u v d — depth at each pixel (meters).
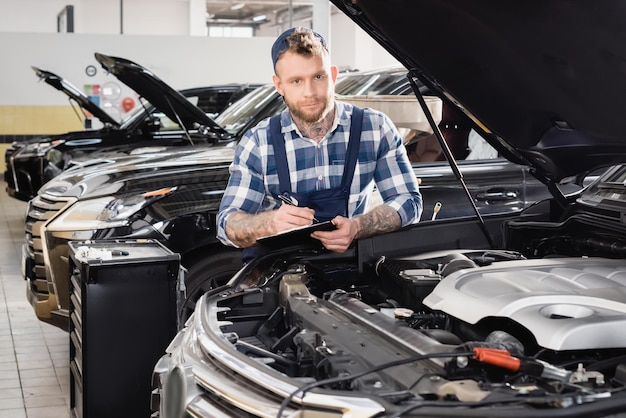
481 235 3.08
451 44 2.45
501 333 2.01
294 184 2.89
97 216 4.43
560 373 1.74
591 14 2.11
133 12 21.56
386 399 1.67
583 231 2.85
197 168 4.66
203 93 10.27
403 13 2.36
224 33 29.38
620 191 2.89
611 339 1.97
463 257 2.75
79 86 14.94
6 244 9.16
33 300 4.64
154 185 4.53
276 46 2.72
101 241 3.92
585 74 2.36
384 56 23.02
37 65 14.78
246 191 2.93
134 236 4.39
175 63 15.26
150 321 3.54
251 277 2.77
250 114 6.52
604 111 2.48
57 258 4.48
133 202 4.46
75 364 3.79
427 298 2.36
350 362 1.98
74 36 14.85
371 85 5.25
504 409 1.57
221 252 4.51
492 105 2.69
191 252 4.50
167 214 4.45
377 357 1.97
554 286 2.29
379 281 2.84
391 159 2.97
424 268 2.70
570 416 1.55
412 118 4.01
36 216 4.66
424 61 2.58
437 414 1.59
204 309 2.46
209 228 4.49
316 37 2.71
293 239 2.80
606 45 2.21
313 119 2.75
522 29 2.27
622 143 2.61
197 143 6.46
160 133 9.53
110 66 6.48
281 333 2.63
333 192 2.91
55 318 4.53
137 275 3.51
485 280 2.36
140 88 6.48
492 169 4.55
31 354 5.14
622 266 2.52
